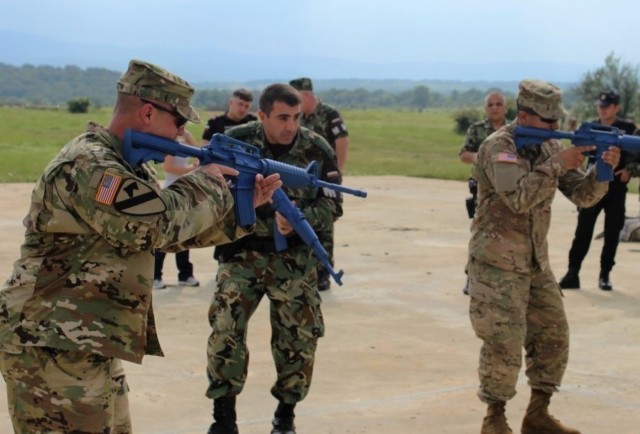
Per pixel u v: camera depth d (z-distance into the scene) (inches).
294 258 211.8
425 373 277.4
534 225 211.2
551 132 209.5
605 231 400.5
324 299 376.2
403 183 943.0
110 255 144.8
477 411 243.6
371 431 227.0
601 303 377.7
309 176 186.2
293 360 213.3
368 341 311.9
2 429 219.0
